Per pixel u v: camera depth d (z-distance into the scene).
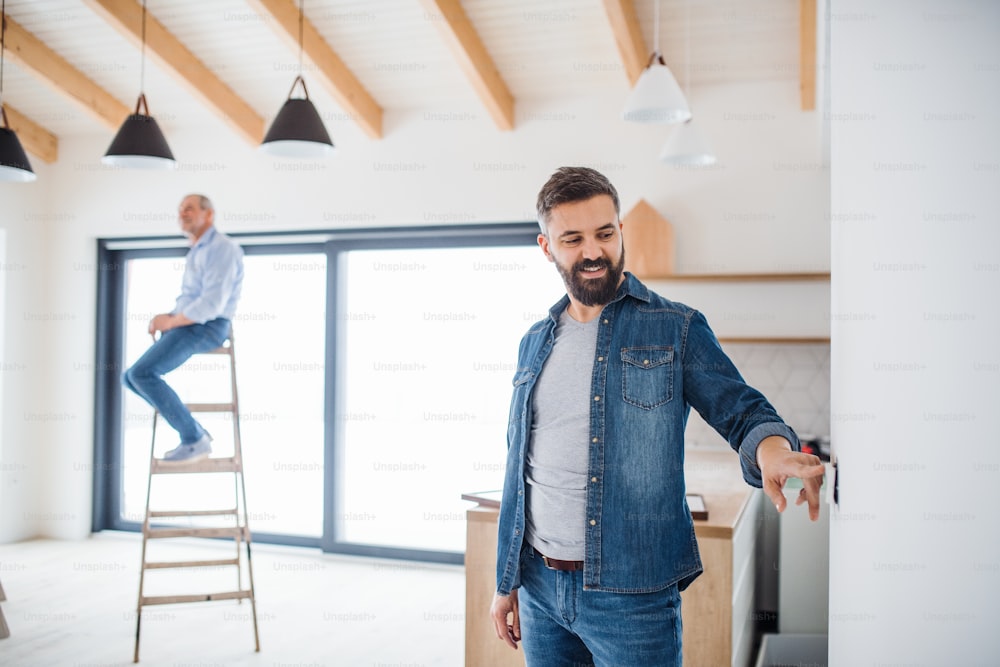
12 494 6.05
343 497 5.74
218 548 5.92
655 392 1.44
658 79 3.52
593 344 1.53
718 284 4.82
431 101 5.32
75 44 5.11
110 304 6.26
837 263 1.64
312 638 4.03
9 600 4.63
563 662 1.59
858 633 1.33
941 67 0.96
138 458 6.79
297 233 5.76
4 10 4.82
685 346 1.47
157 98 5.57
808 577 3.74
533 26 4.57
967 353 0.91
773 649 3.73
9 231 5.94
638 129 5.00
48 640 3.97
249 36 4.86
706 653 2.29
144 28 4.68
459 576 5.23
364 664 3.68
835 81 1.64
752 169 4.81
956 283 0.92
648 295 1.52
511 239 5.40
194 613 4.43
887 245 1.14
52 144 6.16
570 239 1.47
